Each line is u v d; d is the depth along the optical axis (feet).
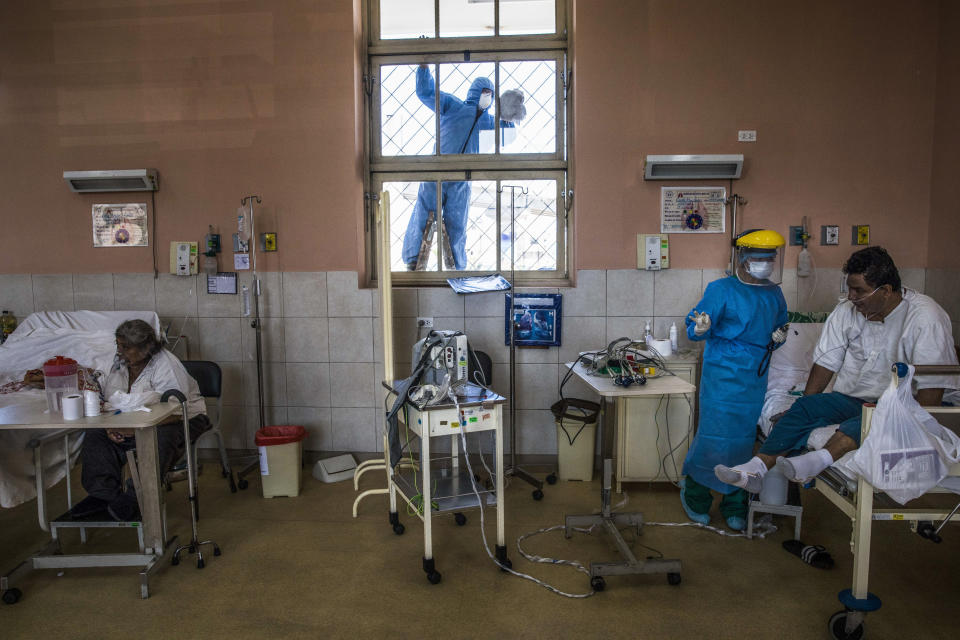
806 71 11.18
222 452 10.94
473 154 12.34
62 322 11.41
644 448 10.59
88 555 7.72
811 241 11.40
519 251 12.42
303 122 11.82
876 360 8.09
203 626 6.98
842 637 6.55
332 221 11.93
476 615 7.15
